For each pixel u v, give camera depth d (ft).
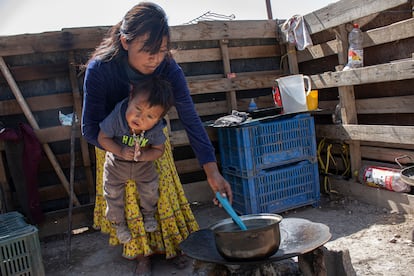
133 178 9.38
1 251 9.35
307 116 14.03
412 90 12.17
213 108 16.29
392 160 13.08
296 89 14.01
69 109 14.62
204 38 15.60
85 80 6.44
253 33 16.35
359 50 13.02
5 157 13.91
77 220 14.38
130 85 6.70
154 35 5.56
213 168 6.54
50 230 14.14
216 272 6.49
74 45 14.12
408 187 12.20
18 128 13.55
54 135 13.97
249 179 13.15
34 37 13.75
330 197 14.88
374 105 13.32
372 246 10.37
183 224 10.87
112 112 6.88
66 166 14.70
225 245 5.36
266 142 13.37
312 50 15.48
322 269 6.46
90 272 10.94
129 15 5.67
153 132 7.36
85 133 6.85
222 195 5.97
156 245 10.68
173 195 10.80
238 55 16.43
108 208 9.70
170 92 6.43
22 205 13.62
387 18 12.42
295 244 5.73
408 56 12.01
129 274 10.53
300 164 14.08
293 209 14.33
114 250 12.35
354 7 12.82
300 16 15.19
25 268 9.63
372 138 12.82
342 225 12.17
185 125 6.72
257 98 16.93
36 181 13.52
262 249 5.22
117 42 6.13
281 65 17.21
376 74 12.10
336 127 14.28
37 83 14.32
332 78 13.96
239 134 13.28
